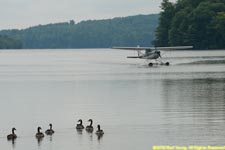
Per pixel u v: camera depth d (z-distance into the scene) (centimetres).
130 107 10606
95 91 13650
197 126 8506
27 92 13925
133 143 7638
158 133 8131
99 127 8256
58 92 13712
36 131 8550
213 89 13025
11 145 7762
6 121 9438
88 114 9931
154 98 11788
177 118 9200
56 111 10406
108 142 7725
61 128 8719
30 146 7681
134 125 8738
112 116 9625
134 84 15062
